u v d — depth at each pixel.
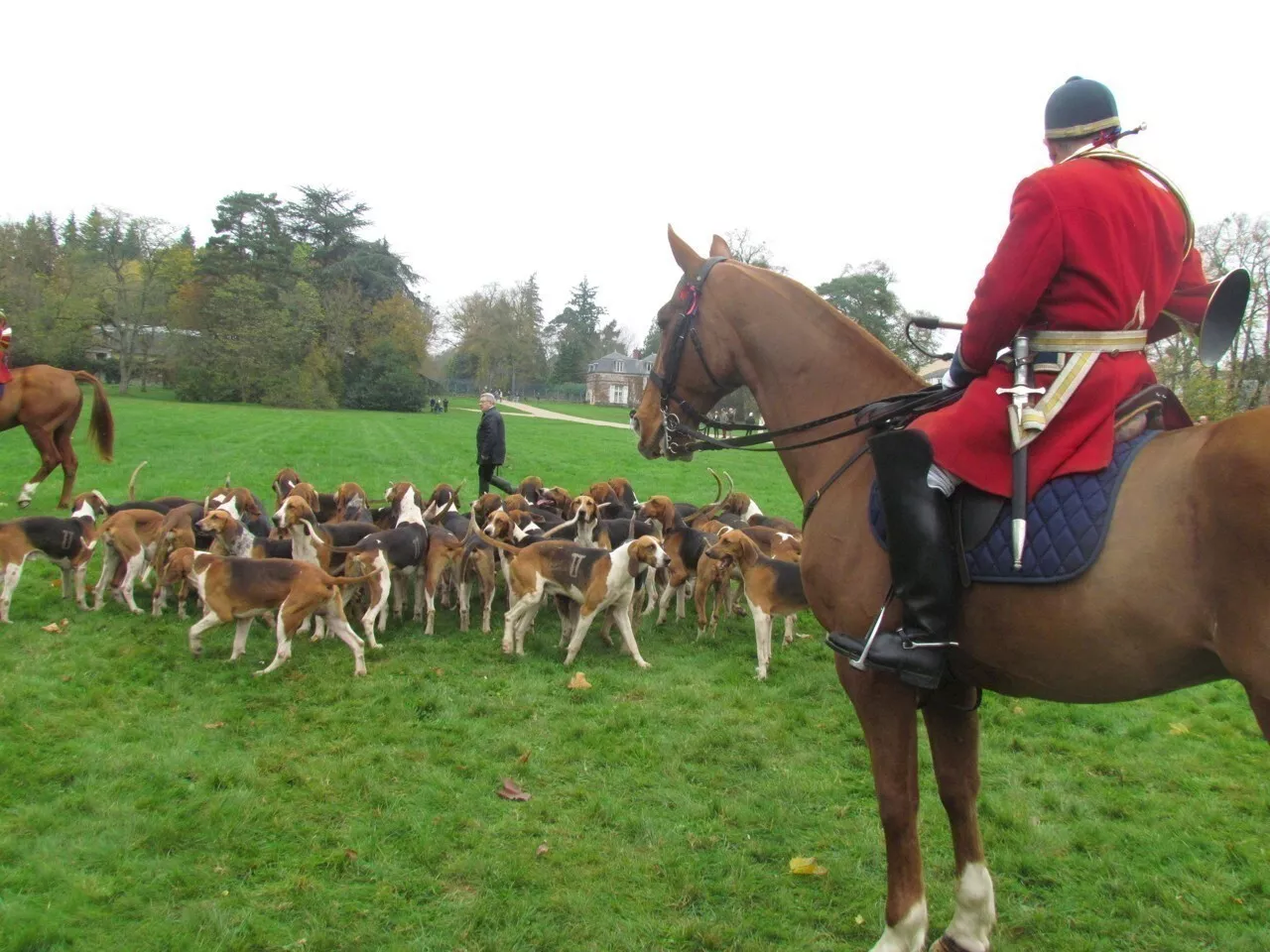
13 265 64.75
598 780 5.41
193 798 4.94
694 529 10.76
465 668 7.73
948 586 2.75
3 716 5.95
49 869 4.11
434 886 4.14
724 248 4.25
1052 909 4.09
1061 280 2.67
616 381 111.44
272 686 6.98
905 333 3.86
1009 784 5.46
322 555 8.58
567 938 3.76
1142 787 5.46
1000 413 2.72
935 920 3.88
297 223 86.06
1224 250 27.23
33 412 13.24
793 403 3.64
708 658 8.34
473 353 102.62
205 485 17.75
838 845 4.61
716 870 4.34
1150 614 2.40
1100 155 2.74
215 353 68.12
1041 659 2.65
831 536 3.24
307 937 3.71
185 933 3.71
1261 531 2.18
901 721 3.09
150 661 7.37
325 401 70.94
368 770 5.37
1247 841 4.71
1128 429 2.64
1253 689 2.25
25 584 9.54
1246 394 17.94
